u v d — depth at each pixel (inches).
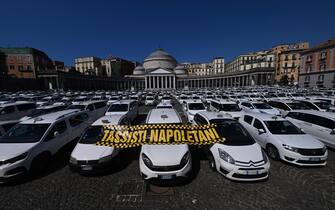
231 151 219.5
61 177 228.5
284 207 169.5
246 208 169.2
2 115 479.2
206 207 171.3
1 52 2321.6
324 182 208.4
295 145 245.0
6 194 194.2
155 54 4500.5
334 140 289.1
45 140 252.5
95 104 561.0
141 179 221.9
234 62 4106.8
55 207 172.9
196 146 319.6
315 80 2049.7
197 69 5713.6
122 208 170.7
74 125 329.7
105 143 233.1
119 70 4571.9
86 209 169.5
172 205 174.4
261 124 303.7
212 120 287.9
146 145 229.3
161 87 3767.2
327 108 472.1
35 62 2549.2
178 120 283.0
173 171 198.1
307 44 2824.8
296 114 374.9
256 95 991.0
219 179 218.2
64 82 2593.5
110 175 232.7
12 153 214.5
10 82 2091.5
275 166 248.8
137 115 644.1
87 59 3949.3
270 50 3388.3
